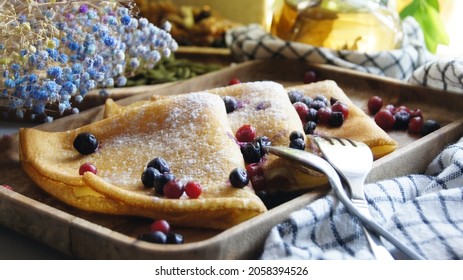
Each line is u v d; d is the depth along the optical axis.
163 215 0.41
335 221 0.41
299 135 0.46
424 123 0.52
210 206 0.40
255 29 0.70
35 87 0.47
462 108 0.55
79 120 0.51
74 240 0.40
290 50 0.63
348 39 0.63
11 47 0.48
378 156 0.49
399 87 0.58
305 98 0.54
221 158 0.44
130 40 0.55
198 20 0.75
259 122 0.48
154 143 0.46
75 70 0.48
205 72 0.66
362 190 0.42
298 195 0.44
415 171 0.48
